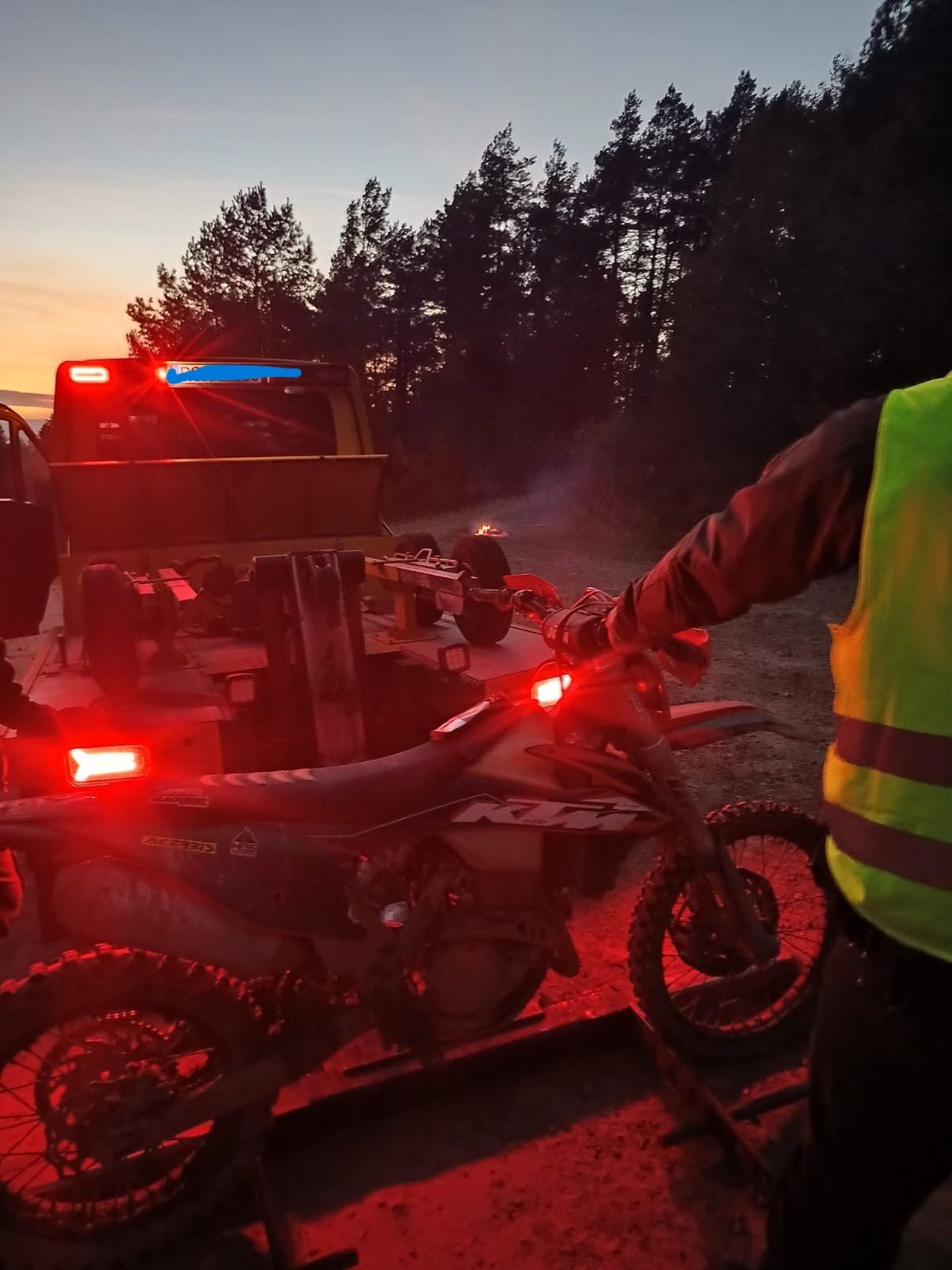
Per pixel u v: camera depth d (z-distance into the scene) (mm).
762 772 5586
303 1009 2461
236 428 6039
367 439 6258
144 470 4605
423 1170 2664
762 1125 2752
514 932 2576
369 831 2430
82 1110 2295
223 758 3469
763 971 3084
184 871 2311
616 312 40906
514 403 40438
